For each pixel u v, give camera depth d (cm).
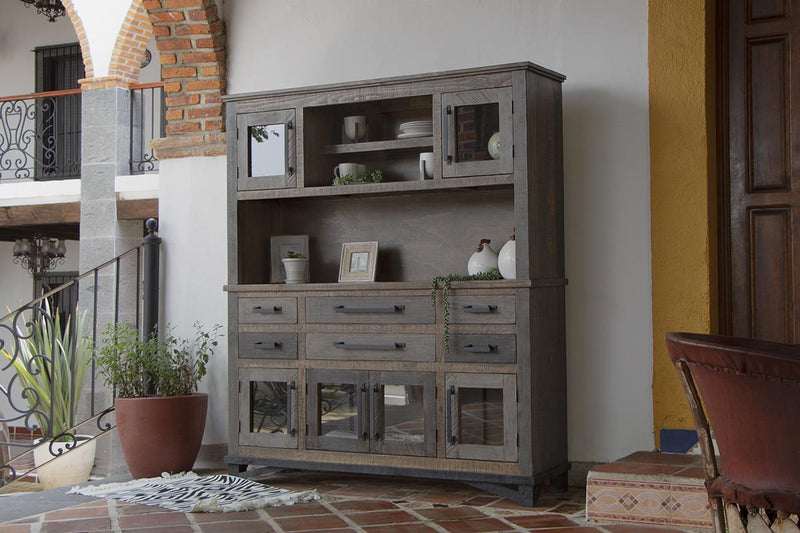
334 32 525
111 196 888
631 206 451
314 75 529
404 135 463
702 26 439
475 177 427
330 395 453
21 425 1142
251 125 482
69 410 734
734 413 202
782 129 447
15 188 998
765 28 451
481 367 418
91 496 443
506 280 411
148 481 474
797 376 186
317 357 456
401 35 508
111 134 892
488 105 425
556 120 447
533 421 410
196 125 550
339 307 451
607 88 458
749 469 202
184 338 550
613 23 458
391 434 438
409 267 492
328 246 513
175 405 489
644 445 445
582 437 457
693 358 210
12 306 1250
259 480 476
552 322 436
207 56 543
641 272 448
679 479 368
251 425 473
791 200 444
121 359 547
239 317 478
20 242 1150
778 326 446
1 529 379
